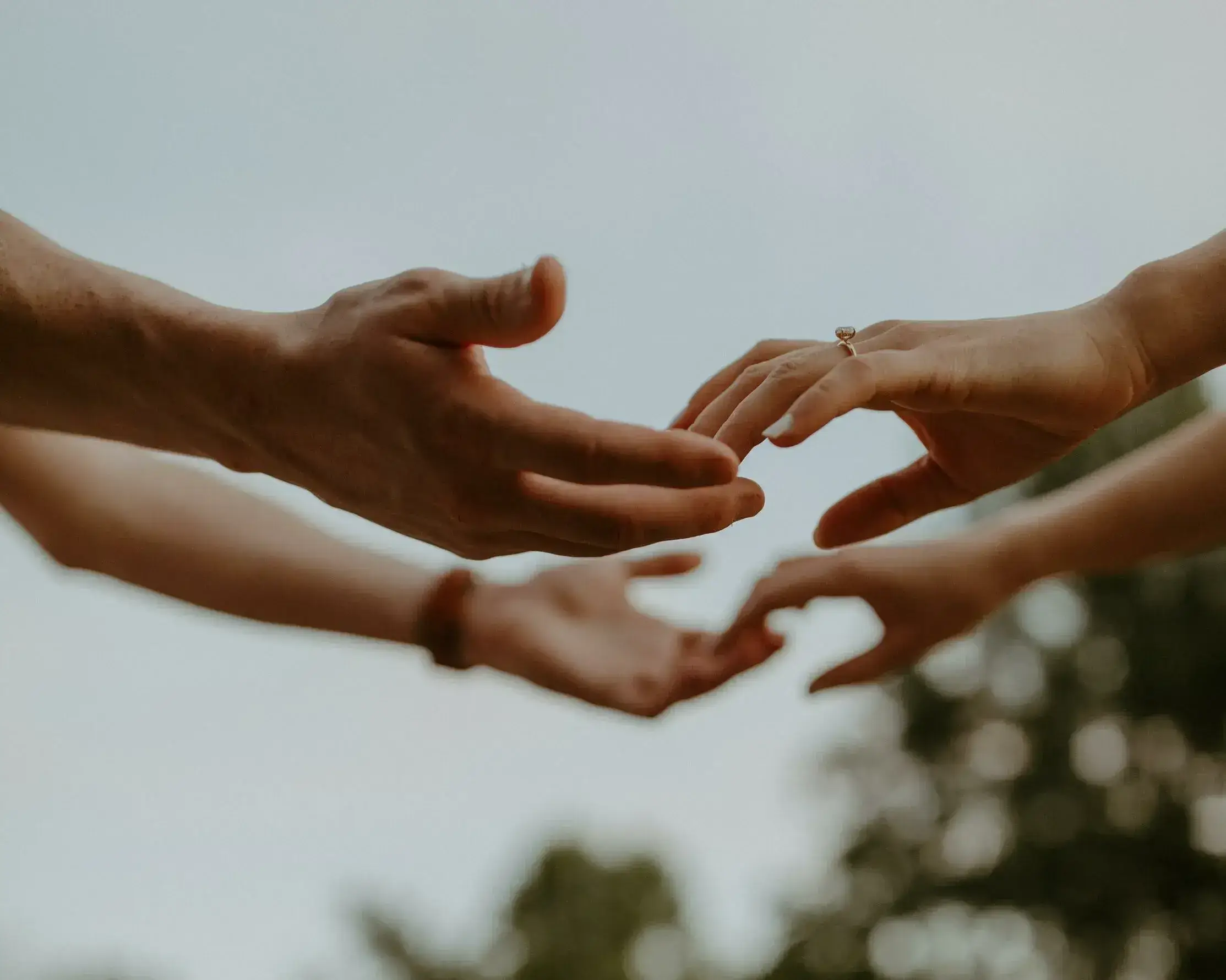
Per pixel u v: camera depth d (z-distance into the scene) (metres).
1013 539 1.62
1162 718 5.80
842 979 5.52
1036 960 5.65
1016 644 6.12
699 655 1.70
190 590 1.75
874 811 6.03
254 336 0.91
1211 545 1.60
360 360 0.87
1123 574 5.87
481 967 5.37
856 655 1.70
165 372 0.93
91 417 0.99
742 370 1.23
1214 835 5.65
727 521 0.90
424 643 1.72
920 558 1.64
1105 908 5.55
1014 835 5.84
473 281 0.84
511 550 0.97
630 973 5.44
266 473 1.01
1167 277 1.09
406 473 0.92
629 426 0.84
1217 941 5.42
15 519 1.71
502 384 0.86
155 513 1.72
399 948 5.25
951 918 5.74
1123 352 1.08
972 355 1.01
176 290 0.95
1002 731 6.06
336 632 1.77
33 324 0.93
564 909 5.51
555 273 0.81
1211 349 1.08
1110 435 4.99
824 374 1.00
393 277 0.89
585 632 1.72
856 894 5.79
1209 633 5.72
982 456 1.24
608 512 0.89
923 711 6.04
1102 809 5.76
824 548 1.36
